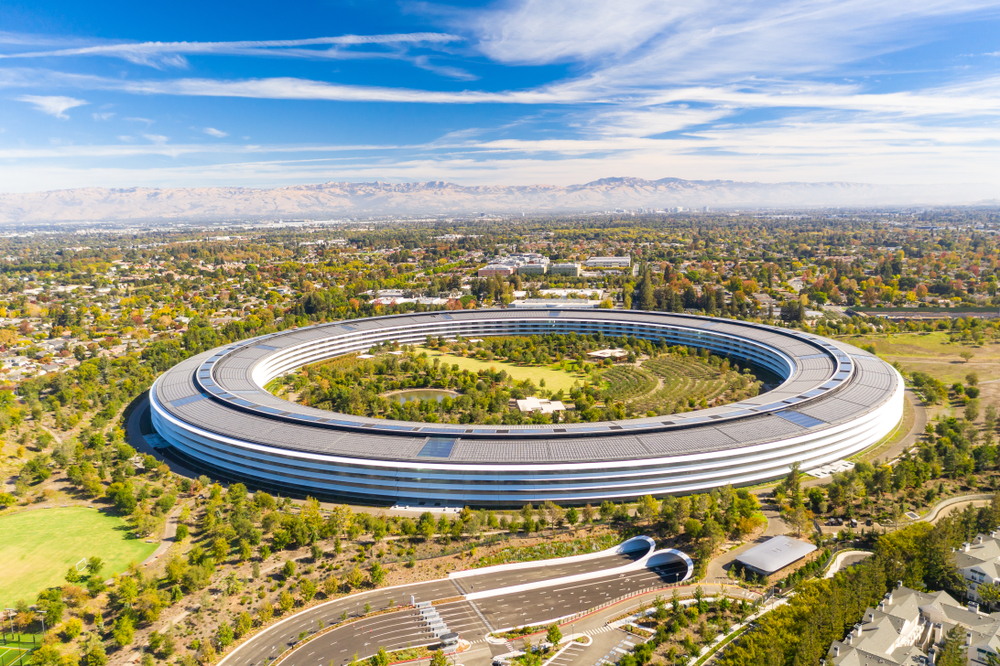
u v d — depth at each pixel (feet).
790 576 504.02
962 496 638.94
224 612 485.56
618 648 442.09
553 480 644.69
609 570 539.70
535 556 559.79
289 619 479.00
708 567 533.14
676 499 615.57
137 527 614.34
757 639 423.64
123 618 454.81
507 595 508.94
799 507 589.32
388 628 467.93
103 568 545.85
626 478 652.07
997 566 483.51
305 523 586.45
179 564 516.32
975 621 431.02
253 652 442.50
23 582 526.57
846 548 549.95
